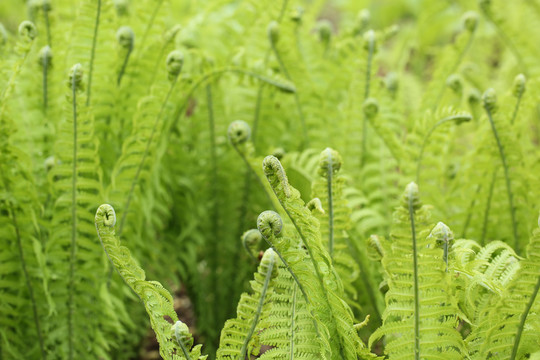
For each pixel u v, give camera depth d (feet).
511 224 5.21
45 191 5.32
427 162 5.27
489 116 5.00
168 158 5.59
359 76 5.42
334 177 4.60
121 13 5.56
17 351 5.23
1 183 5.05
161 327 4.51
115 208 5.24
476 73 6.48
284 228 4.65
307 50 5.74
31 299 5.17
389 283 4.43
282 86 5.35
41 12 5.40
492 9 5.85
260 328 4.52
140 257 5.44
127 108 5.41
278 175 4.34
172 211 5.71
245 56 5.64
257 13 5.58
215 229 5.72
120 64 5.35
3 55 5.24
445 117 5.06
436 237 4.42
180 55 5.08
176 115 5.50
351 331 4.51
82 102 4.93
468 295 4.50
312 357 4.54
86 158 5.21
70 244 5.21
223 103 5.61
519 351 4.50
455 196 5.34
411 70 8.59
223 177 5.68
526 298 4.40
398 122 5.71
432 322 4.46
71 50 5.32
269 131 5.68
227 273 5.73
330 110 5.67
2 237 5.10
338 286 4.59
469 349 4.55
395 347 4.50
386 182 5.47
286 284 4.59
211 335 5.73
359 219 5.28
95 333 5.25
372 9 11.55
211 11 5.93
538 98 5.28
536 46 6.63
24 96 5.40
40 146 5.38
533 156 5.46
